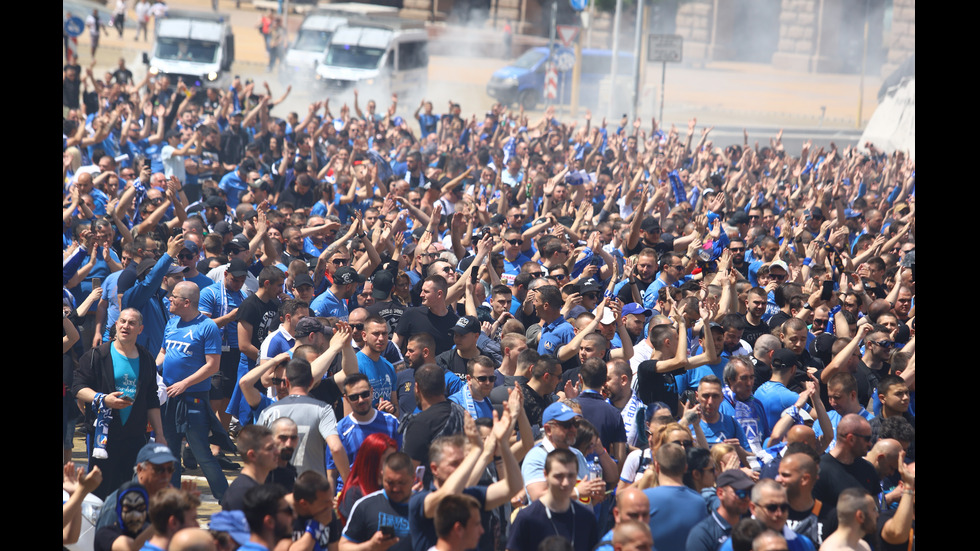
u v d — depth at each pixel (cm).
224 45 8219
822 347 2000
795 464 1348
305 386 1552
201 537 1031
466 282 2089
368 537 1246
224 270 2141
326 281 2283
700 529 1265
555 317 1980
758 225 3203
